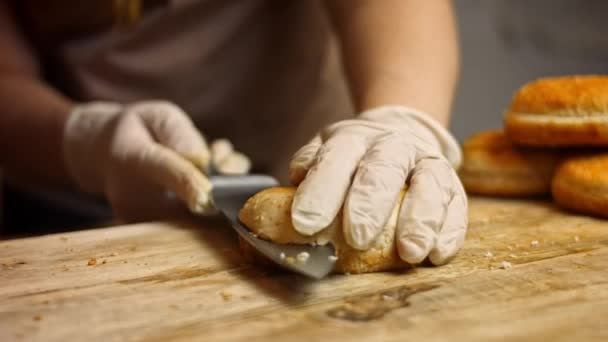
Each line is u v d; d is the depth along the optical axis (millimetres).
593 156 653
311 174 543
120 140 699
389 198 533
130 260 559
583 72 1559
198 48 867
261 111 903
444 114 658
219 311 493
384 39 689
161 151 665
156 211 699
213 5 852
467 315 481
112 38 878
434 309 488
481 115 1439
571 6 1521
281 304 499
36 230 951
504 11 1487
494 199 688
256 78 886
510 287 511
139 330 477
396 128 586
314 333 469
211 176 662
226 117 908
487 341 458
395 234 535
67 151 774
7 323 485
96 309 497
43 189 954
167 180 645
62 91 939
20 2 905
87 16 875
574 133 641
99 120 765
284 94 893
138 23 862
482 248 571
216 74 883
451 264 545
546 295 500
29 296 511
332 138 571
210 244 584
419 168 562
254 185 648
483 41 1470
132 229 613
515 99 686
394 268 537
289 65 878
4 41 886
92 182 778
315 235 534
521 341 457
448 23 714
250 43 871
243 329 475
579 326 469
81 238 595
